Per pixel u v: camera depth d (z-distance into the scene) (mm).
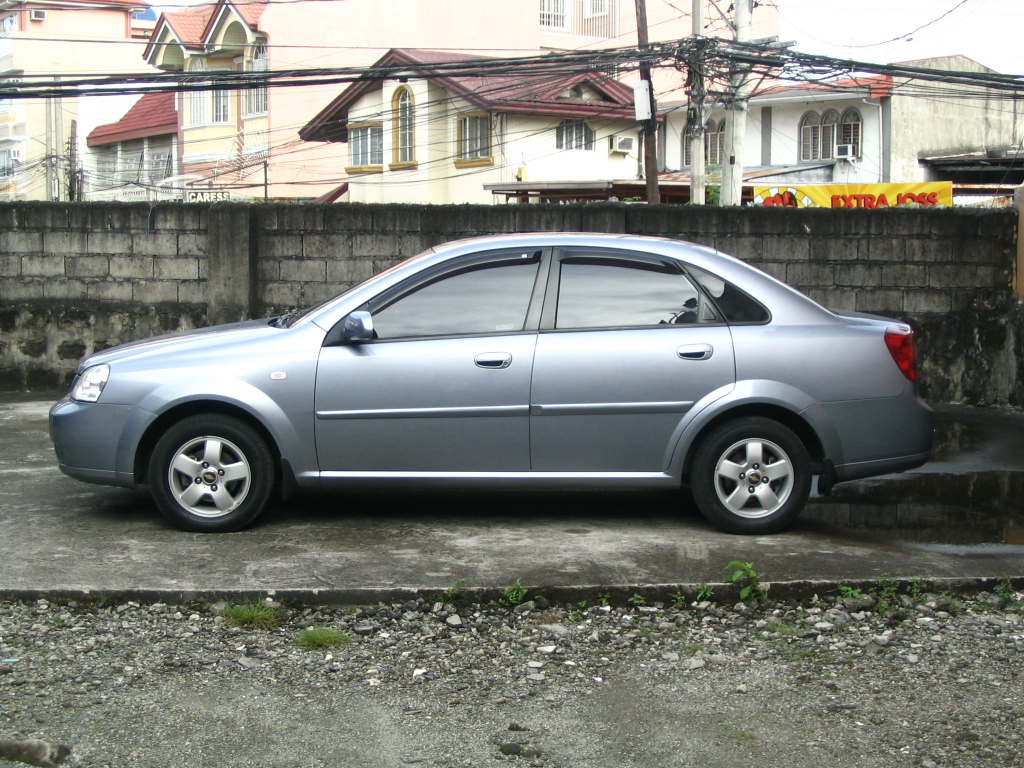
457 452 5871
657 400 5840
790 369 5863
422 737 3693
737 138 16156
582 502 6734
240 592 4887
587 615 4887
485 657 4414
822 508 6781
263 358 5863
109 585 4957
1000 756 3592
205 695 4020
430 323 5953
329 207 11430
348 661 4355
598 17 40281
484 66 15633
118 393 5867
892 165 30891
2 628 4625
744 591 4996
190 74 14906
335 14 36250
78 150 42688
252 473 5883
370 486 5926
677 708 3949
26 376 11656
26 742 3605
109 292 11625
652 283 6004
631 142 30062
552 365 5824
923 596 5117
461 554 5508
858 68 15375
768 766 3518
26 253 11602
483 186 25984
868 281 11305
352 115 32156
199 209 11492
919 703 4012
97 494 6828
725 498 5926
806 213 11258
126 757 3533
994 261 11273
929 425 6105
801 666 4359
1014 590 5223
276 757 3543
